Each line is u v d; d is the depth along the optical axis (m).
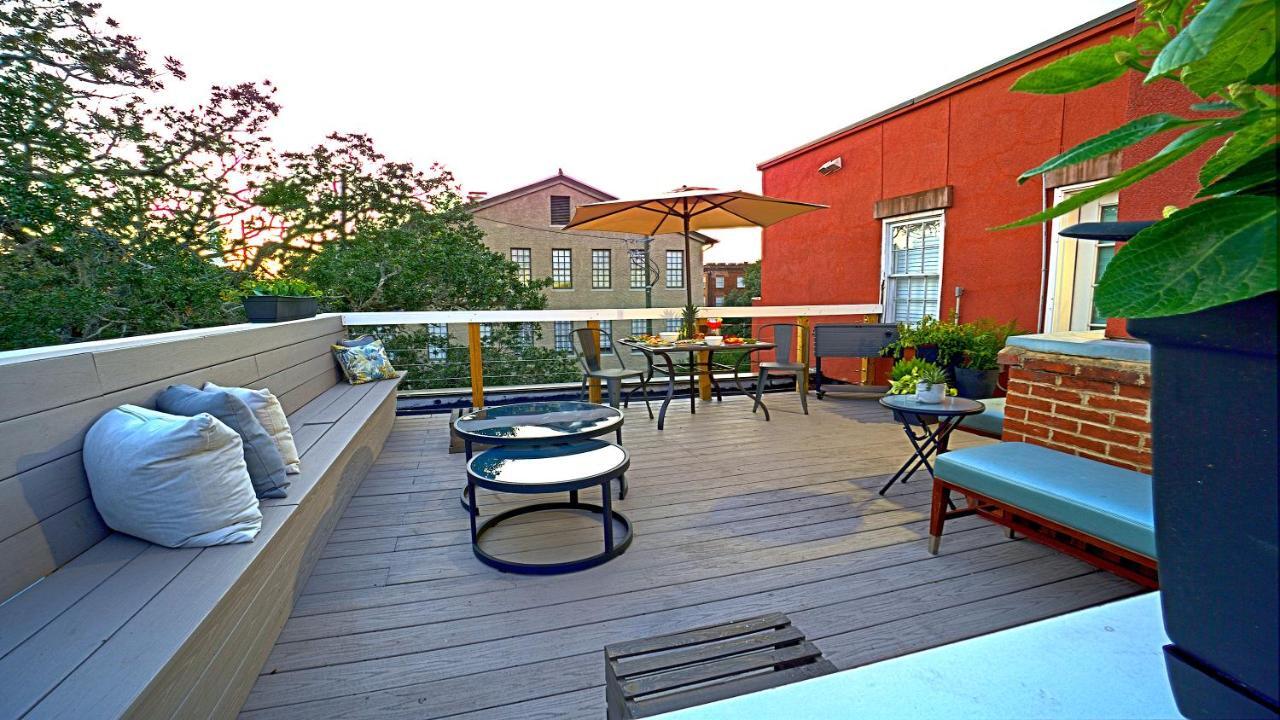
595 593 2.26
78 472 1.75
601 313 5.78
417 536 2.81
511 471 2.53
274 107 10.40
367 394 4.31
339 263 10.80
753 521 2.93
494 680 1.77
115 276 7.62
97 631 1.32
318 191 11.55
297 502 2.12
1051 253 4.91
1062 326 4.87
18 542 1.50
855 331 5.90
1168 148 0.34
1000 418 3.32
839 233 7.29
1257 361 0.36
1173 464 0.43
